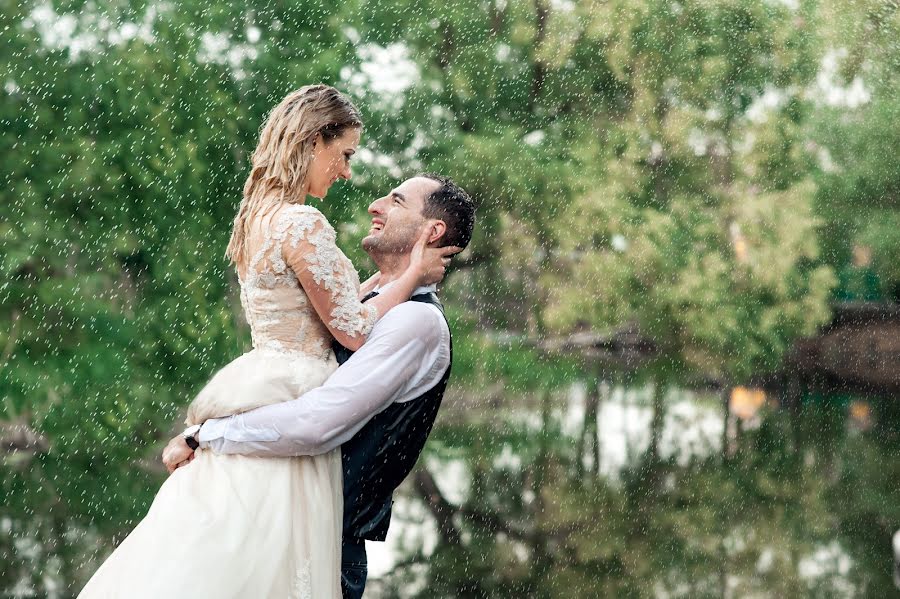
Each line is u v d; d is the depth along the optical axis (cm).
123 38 1023
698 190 1462
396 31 1354
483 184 1398
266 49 1090
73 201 977
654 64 1450
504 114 1502
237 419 204
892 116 1558
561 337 1812
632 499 1017
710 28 1466
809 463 1267
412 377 215
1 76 973
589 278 1410
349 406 203
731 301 1431
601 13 1445
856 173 1609
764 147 1452
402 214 224
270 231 208
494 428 1443
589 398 1662
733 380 1817
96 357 966
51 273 989
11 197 958
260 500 200
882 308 1811
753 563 775
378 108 1323
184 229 1005
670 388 1848
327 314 208
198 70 1036
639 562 773
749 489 1088
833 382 1823
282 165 211
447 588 696
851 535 877
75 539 748
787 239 1435
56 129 980
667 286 1399
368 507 219
